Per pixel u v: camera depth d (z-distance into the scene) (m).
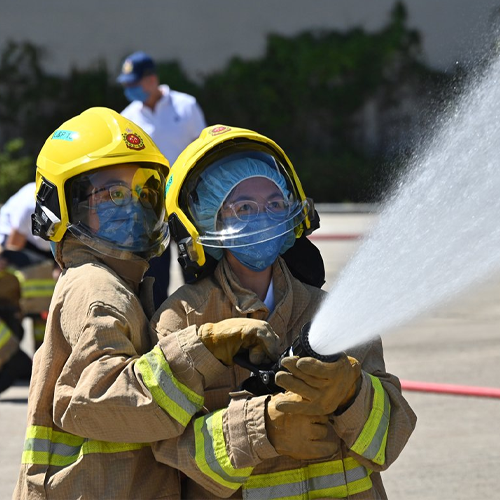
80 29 44.31
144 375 4.74
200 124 14.84
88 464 4.95
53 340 5.13
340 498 5.03
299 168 40.62
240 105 44.06
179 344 4.77
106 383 4.77
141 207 5.43
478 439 10.24
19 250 12.63
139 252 5.42
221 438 4.71
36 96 43.84
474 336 15.27
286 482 5.02
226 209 5.12
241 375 5.11
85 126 5.41
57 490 4.98
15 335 12.45
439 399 11.79
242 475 4.74
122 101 44.34
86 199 5.34
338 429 4.80
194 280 5.29
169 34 44.72
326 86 43.88
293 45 44.44
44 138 43.84
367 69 43.62
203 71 44.88
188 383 4.75
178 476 5.20
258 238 5.08
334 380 4.45
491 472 9.29
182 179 5.19
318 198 40.09
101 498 4.92
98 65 44.44
